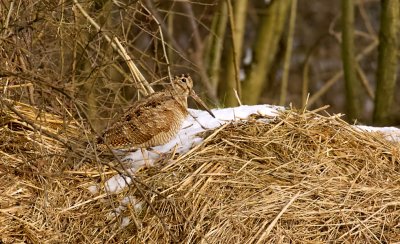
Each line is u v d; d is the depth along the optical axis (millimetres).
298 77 32062
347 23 24609
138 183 12531
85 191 13000
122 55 16188
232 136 13664
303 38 32906
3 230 12219
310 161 13344
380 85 23969
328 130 14039
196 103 17422
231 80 24625
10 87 14258
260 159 13258
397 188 13008
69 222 12539
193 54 20922
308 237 12125
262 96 29969
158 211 12422
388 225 12336
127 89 18578
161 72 17547
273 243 11969
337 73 27906
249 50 29250
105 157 13562
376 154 13758
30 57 14773
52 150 13570
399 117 23703
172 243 12055
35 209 12633
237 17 24250
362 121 24828
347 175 13219
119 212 12578
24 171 13000
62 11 15250
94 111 15641
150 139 13469
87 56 16344
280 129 13906
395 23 23734
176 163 13180
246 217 12219
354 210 12500
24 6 15016
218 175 12898
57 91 13852
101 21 17672
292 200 12453
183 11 26516
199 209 12375
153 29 19375
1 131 13727
